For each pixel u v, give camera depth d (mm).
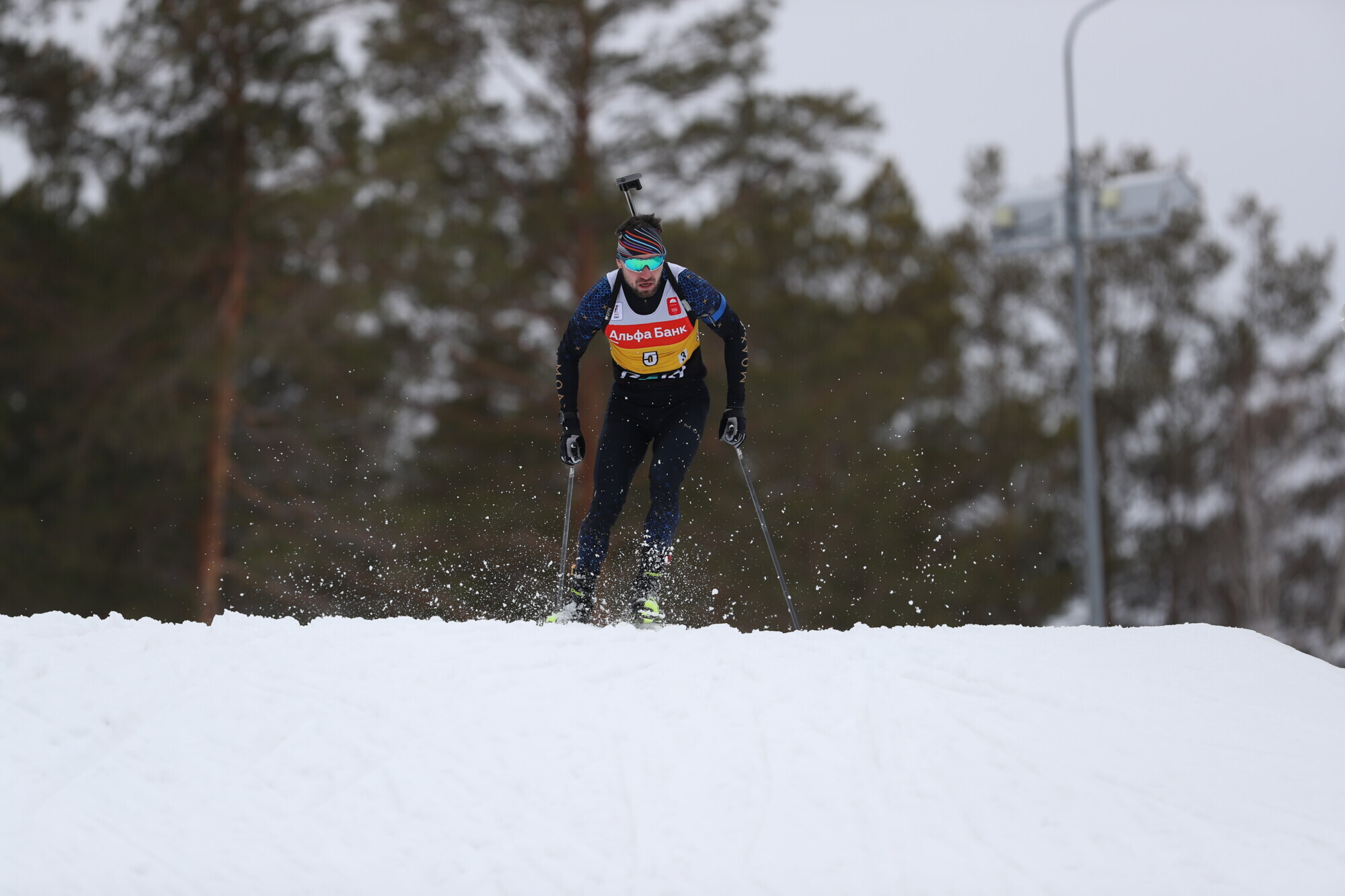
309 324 30344
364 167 31312
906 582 34469
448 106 32500
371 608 27625
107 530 29859
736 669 7121
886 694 6816
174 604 29812
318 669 7105
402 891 5355
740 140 36000
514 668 7074
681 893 5340
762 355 36656
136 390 28484
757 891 5340
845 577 33531
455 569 26172
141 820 5766
